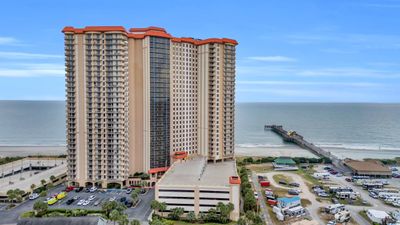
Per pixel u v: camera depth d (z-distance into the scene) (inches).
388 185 7185.0
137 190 5876.0
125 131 6628.9
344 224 4842.5
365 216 5221.5
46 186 6441.9
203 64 7623.0
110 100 6505.9
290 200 5408.5
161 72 6973.4
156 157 6958.7
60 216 4795.8
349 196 6186.0
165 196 5187.0
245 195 5600.4
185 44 7495.1
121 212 4832.7
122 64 6520.7
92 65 6496.1
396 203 5831.7
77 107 6545.3
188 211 5152.6
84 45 6510.8
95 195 6112.2
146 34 6820.9
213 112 7588.6
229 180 5226.4
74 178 6569.9
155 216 4837.6
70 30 6510.8
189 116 7662.4
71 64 6545.3
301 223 4869.6
